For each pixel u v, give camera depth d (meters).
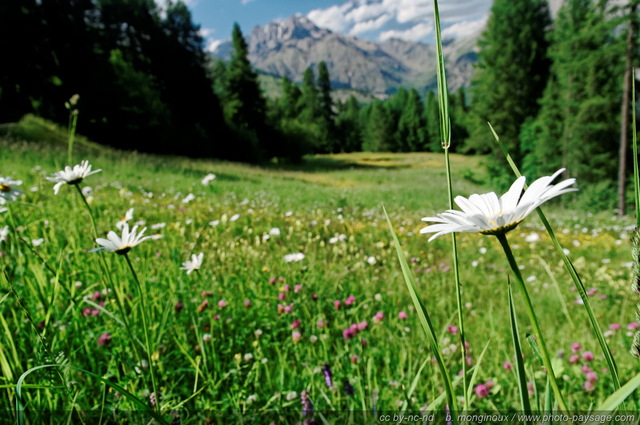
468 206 0.73
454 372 2.29
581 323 3.48
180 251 3.64
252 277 3.58
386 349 2.49
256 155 41.06
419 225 8.44
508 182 28.27
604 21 21.62
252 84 45.91
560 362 1.53
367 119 93.94
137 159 17.11
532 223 10.19
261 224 6.71
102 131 27.88
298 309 3.03
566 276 5.09
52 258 2.59
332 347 2.65
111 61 29.44
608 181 21.53
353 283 3.86
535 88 30.08
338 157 64.69
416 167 47.97
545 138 24.61
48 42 26.39
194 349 2.25
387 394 1.96
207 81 40.56
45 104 26.36
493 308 3.86
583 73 23.28
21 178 7.45
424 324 0.68
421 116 82.31
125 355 1.95
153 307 2.34
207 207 7.64
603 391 2.13
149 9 40.56
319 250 5.07
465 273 5.18
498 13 30.58
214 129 39.66
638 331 0.54
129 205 6.42
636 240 0.55
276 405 1.87
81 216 4.02
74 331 2.11
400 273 4.38
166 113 31.11
